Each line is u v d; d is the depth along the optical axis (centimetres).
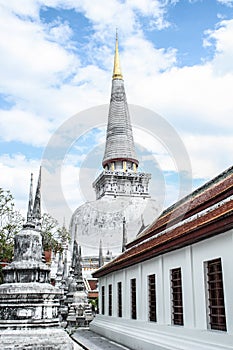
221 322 1146
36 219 892
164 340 1449
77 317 3023
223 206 1148
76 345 1986
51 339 737
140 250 1788
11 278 821
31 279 815
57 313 822
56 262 4038
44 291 790
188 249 1352
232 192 1297
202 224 1138
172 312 1480
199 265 1278
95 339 2286
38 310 782
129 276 2058
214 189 1544
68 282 3284
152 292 1722
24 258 839
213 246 1195
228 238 1112
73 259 3194
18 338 726
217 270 1197
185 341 1289
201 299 1246
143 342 1648
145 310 1759
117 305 2269
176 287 1469
